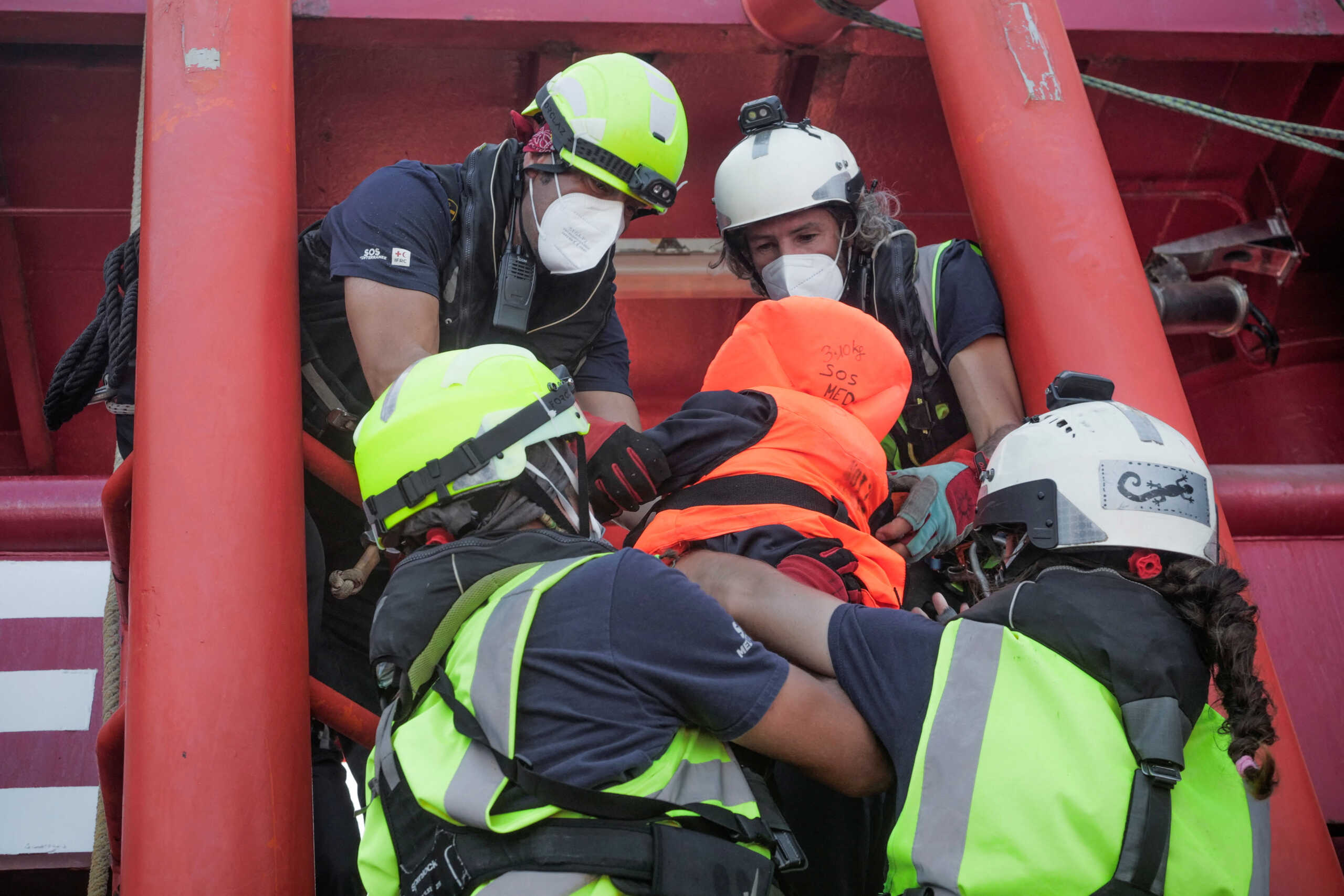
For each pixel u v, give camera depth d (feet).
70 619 9.02
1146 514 4.99
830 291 8.77
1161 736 4.42
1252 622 4.75
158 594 5.96
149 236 6.69
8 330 11.80
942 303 8.49
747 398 6.25
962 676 4.67
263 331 6.56
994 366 8.28
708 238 11.97
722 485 5.89
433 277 7.27
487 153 7.69
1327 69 12.16
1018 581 5.14
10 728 8.69
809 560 5.52
